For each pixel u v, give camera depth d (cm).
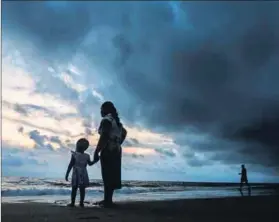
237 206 651
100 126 640
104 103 661
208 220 441
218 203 724
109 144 629
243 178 1723
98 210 554
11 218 446
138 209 575
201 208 607
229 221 436
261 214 515
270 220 450
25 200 891
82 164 672
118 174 632
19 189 1349
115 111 659
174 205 663
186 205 664
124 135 659
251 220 447
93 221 421
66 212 519
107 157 629
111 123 634
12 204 659
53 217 458
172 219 447
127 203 698
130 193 1459
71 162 673
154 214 503
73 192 661
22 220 428
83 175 666
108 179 627
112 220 433
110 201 629
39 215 480
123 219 442
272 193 1480
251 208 613
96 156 637
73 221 421
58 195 1263
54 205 661
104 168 631
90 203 757
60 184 2186
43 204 679
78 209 570
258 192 1581
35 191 1366
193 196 1180
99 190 1598
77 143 685
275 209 595
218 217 475
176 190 1862
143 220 434
